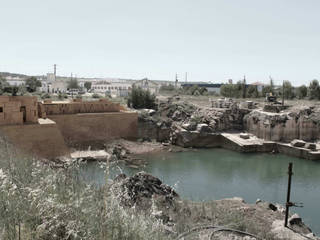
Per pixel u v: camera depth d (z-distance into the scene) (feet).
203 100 214.07
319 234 57.36
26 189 18.57
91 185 22.70
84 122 136.67
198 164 116.67
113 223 18.21
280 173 105.81
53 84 381.60
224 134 153.79
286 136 143.13
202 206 42.11
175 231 27.09
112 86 420.77
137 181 42.04
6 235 14.99
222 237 30.73
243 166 115.24
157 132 156.56
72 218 17.26
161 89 363.56
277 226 41.14
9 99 106.42
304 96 246.47
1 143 56.13
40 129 106.22
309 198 80.38
